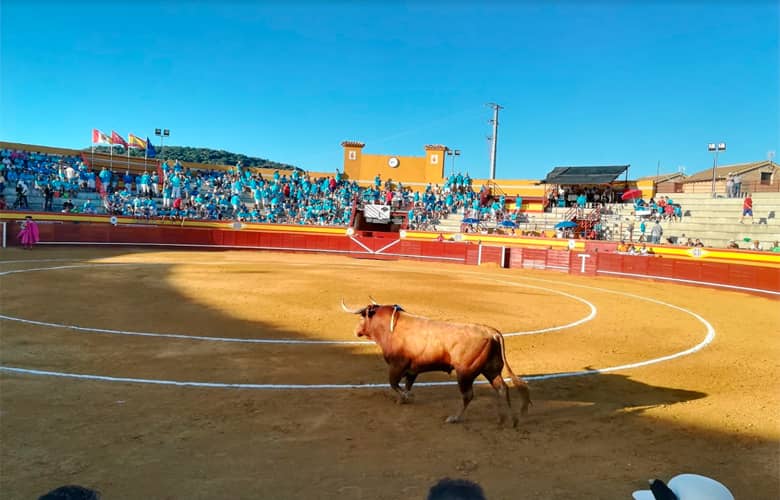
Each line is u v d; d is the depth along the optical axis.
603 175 39.34
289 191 41.84
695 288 23.86
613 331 12.89
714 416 7.06
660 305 17.92
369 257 35.72
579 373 9.08
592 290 21.61
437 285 20.80
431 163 47.81
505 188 43.41
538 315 14.73
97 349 9.37
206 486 4.75
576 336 12.11
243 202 41.25
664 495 2.24
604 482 5.06
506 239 34.28
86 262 24.11
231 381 7.90
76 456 5.27
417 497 4.66
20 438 5.65
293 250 37.06
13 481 4.72
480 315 14.41
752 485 5.07
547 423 6.70
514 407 7.30
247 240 36.81
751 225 30.02
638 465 5.48
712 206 34.06
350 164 48.22
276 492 4.68
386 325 7.17
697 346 11.61
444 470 5.24
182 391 7.37
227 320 12.16
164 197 38.28
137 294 15.28
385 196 41.78
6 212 31.19
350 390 7.74
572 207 38.56
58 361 8.59
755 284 22.14
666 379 8.91
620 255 27.22
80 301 13.82
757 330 13.87
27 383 7.45
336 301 15.53
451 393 7.80
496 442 6.03
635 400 7.73
